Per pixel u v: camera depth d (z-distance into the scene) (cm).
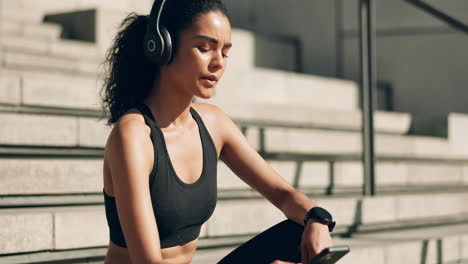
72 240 265
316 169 427
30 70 459
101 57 517
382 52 795
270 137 428
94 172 307
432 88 768
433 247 375
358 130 568
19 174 284
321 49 816
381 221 401
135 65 179
